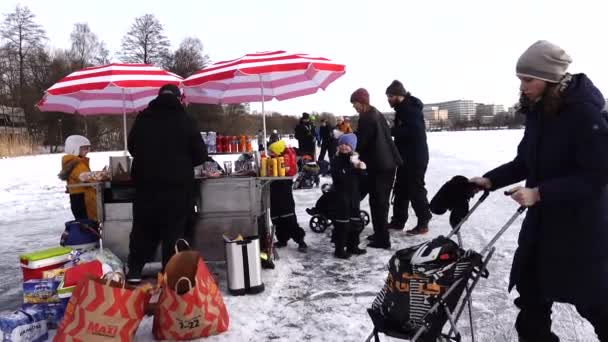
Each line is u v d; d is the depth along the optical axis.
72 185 4.74
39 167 19.28
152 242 4.23
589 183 2.16
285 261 5.32
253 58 5.00
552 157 2.31
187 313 3.28
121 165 4.86
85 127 40.78
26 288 3.60
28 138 30.88
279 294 4.29
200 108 39.94
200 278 3.37
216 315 3.40
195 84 4.94
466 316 3.71
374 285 4.49
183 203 4.11
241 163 5.17
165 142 4.03
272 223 5.88
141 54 54.94
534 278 2.47
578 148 2.21
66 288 3.53
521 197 2.21
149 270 5.12
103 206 4.79
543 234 2.37
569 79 2.27
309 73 5.87
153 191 4.04
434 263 2.37
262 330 3.53
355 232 5.49
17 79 51.97
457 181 2.75
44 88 50.38
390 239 6.15
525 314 2.55
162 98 4.16
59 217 8.97
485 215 7.49
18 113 48.25
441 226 6.84
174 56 59.06
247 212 4.80
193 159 4.23
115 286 3.15
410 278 2.35
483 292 4.23
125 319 3.02
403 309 2.36
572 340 3.26
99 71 5.05
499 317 3.68
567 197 2.18
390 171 5.62
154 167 4.00
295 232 5.88
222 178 4.79
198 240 4.78
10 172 17.23
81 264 3.72
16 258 6.03
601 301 2.26
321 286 4.49
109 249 4.77
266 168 4.86
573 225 2.27
